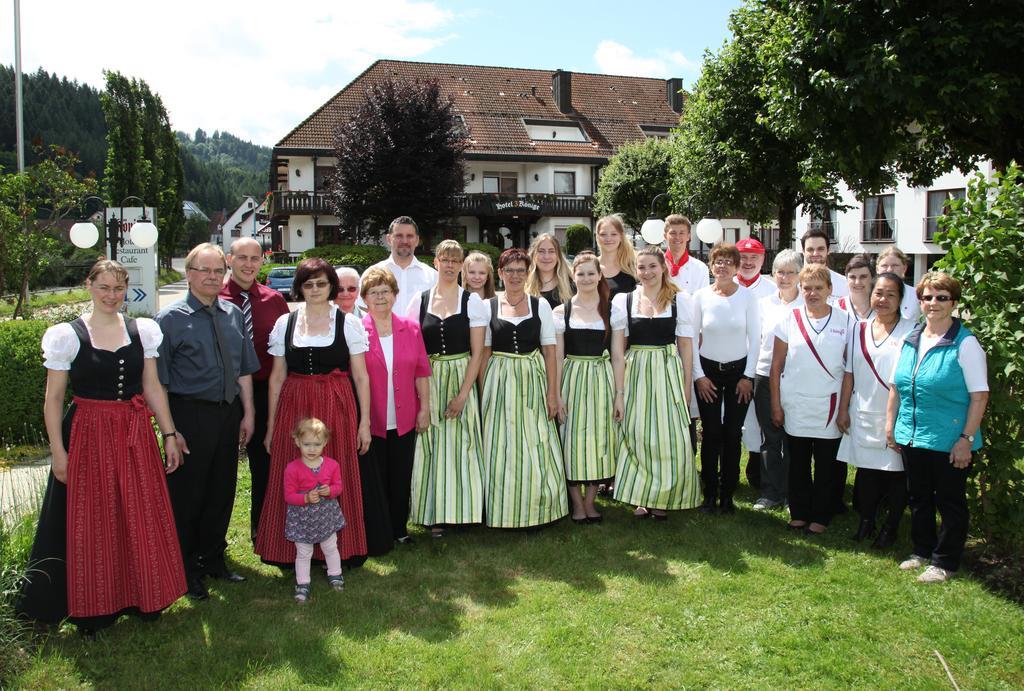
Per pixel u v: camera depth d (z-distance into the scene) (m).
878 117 9.36
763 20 11.69
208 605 3.86
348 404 4.21
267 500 4.18
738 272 5.98
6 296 17.58
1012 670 3.17
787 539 4.70
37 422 7.16
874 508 4.61
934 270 4.35
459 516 4.64
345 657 3.32
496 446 4.72
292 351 4.14
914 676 3.15
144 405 3.52
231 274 4.50
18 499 4.95
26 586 3.37
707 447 5.21
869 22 8.96
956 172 20.23
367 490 4.38
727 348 5.07
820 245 5.68
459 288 4.81
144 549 3.44
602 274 5.27
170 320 3.81
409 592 4.00
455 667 3.23
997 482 4.20
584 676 3.18
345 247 24.92
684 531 4.85
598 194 30.11
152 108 44.53
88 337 3.37
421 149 27.27
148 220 12.91
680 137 20.25
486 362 4.89
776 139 17.08
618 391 4.97
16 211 14.62
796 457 4.79
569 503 5.19
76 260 29.59
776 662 3.27
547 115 37.59
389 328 4.54
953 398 3.96
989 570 4.14
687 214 20.50
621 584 4.06
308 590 3.95
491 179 36.06
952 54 8.44
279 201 31.69
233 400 4.00
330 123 32.81
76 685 3.11
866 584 4.00
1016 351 3.99
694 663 3.28
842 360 4.60
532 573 4.23
